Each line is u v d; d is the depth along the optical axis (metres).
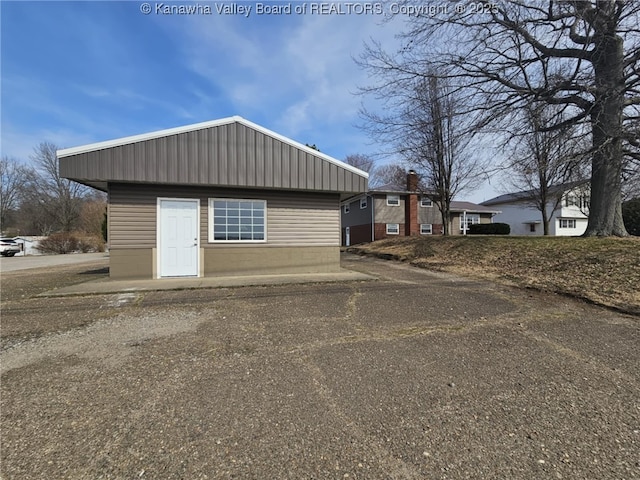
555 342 4.15
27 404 2.65
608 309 5.76
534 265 9.41
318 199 10.37
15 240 30.16
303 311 5.60
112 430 2.31
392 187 26.92
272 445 2.15
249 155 9.16
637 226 24.05
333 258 10.44
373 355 3.68
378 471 1.92
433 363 3.48
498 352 3.80
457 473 1.90
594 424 2.40
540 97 9.90
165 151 8.50
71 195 43.12
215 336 4.30
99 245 32.16
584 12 8.52
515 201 35.47
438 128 13.31
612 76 9.35
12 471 1.90
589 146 10.02
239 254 9.54
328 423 2.40
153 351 3.78
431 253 14.04
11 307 5.86
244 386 2.96
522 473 1.90
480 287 7.79
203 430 2.31
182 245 9.07
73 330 4.54
